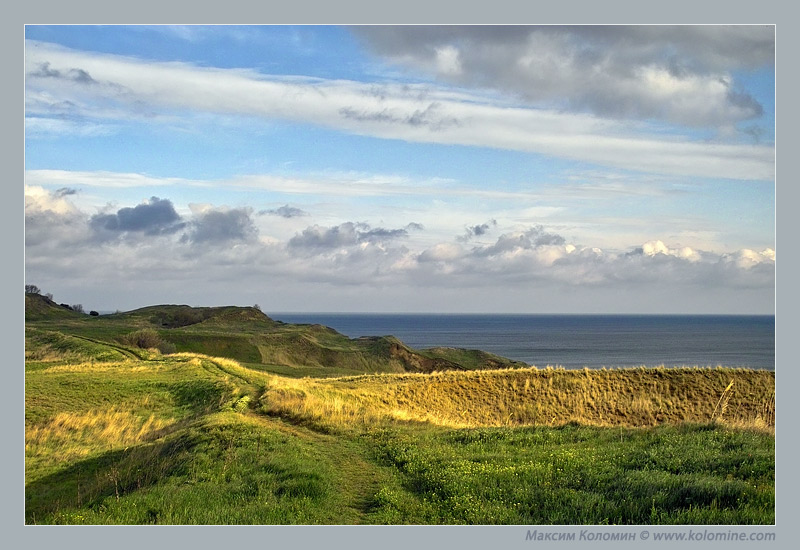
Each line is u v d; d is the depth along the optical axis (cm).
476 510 1388
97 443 2728
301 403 2856
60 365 5484
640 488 1422
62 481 2097
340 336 13875
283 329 13800
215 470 1766
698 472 1524
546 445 2025
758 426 2134
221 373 4466
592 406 3631
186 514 1427
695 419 3453
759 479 1416
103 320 13500
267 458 1853
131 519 1416
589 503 1377
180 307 17812
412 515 1412
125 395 3775
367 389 3738
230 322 15112
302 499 1510
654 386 3844
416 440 2150
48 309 14138
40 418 3228
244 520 1380
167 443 2259
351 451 2062
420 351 12050
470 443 2116
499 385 3922
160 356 6144
